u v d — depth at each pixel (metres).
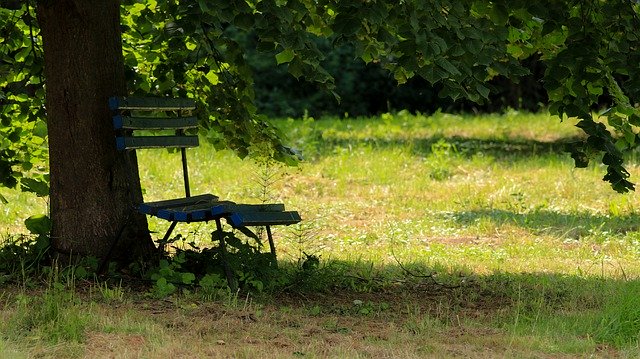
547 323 13.97
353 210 26.84
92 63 15.67
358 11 13.48
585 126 15.20
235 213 14.07
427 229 23.94
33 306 12.99
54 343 11.80
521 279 17.45
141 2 18.36
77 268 15.06
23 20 17.97
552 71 15.02
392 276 17.55
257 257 15.59
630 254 21.00
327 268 16.59
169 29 15.98
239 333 12.73
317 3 15.54
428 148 40.72
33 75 17.81
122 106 15.13
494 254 20.59
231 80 18.14
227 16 13.62
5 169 18.75
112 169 15.77
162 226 22.41
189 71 18.59
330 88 15.10
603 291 16.27
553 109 15.80
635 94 14.72
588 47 14.88
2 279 14.55
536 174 32.78
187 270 15.94
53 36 15.64
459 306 15.38
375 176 32.72
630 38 15.03
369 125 51.38
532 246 21.66
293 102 61.25
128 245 15.82
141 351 11.53
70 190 15.66
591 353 12.61
